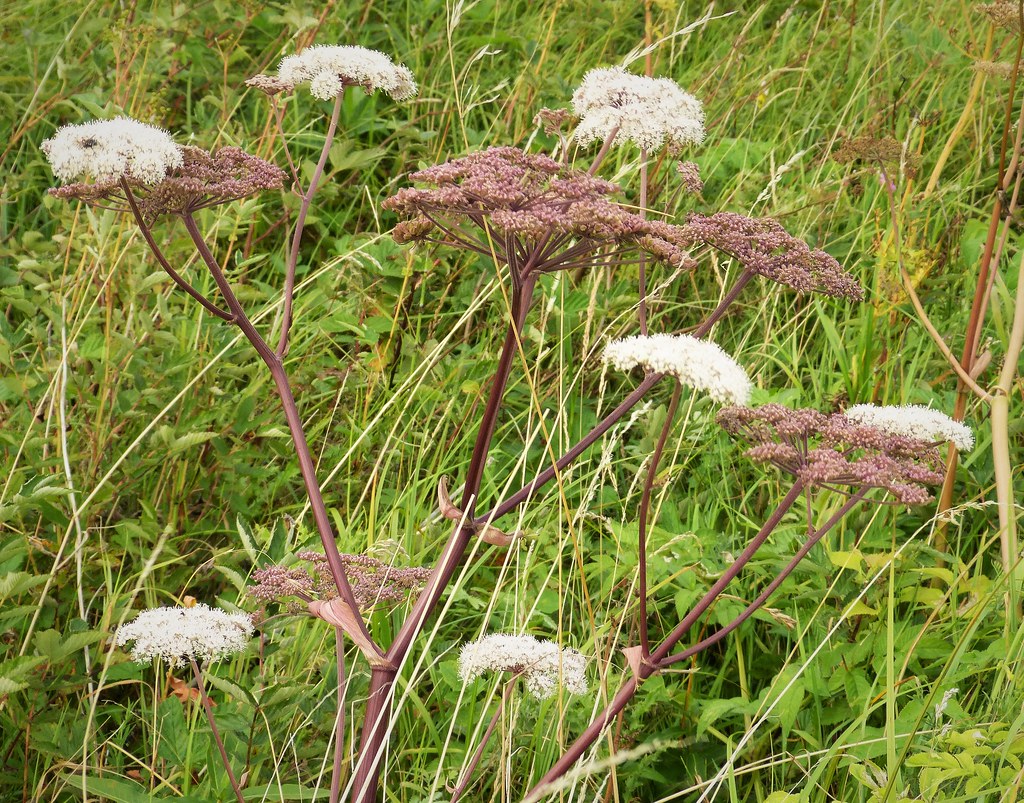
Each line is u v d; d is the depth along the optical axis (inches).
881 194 183.0
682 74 219.3
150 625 85.0
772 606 123.0
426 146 187.9
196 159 91.8
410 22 224.8
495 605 125.6
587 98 95.7
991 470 134.0
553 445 145.9
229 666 119.4
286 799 97.5
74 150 82.8
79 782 98.4
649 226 84.9
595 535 142.1
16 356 151.0
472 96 186.9
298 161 188.2
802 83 212.7
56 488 102.4
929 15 235.5
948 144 171.8
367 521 136.3
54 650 97.4
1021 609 116.2
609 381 160.2
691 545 124.4
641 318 104.0
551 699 109.5
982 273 131.0
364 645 88.4
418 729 114.0
